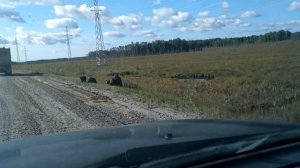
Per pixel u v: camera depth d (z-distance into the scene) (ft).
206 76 133.08
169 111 52.13
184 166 6.86
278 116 38.70
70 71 229.86
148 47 640.99
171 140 8.21
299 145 8.20
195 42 649.61
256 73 123.03
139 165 6.55
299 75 94.43
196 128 9.76
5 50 200.75
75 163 6.63
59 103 67.41
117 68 223.71
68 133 10.37
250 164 7.05
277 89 64.75
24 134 39.93
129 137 8.88
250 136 8.38
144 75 152.87
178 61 268.82
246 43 642.22
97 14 289.53
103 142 8.38
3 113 57.06
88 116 50.72
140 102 64.03
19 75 196.34
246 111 46.42
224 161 7.14
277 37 602.85
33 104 67.26
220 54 346.74
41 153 7.62
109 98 72.59
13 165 6.83
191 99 62.69
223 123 10.46
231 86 82.79
